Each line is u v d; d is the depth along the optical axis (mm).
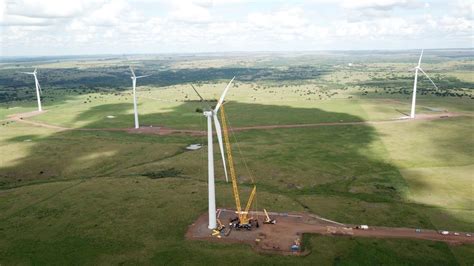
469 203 108000
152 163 151625
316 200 111688
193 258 80062
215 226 93125
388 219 98188
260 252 82000
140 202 110375
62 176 140000
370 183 125312
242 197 114125
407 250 82062
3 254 83375
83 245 86312
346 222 96562
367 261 78188
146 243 86562
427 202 109500
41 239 89562
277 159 152375
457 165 140750
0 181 134875
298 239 87188
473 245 84125
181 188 121938
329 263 77688
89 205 108875
